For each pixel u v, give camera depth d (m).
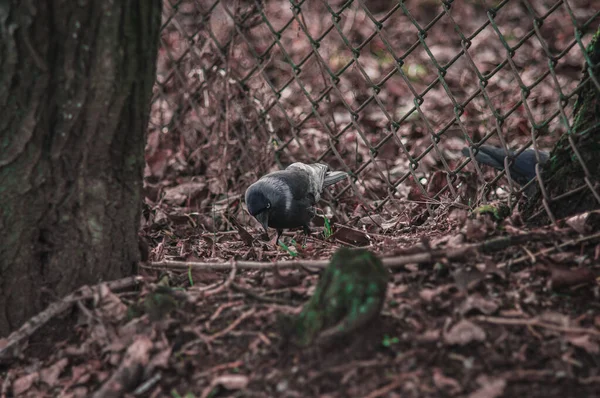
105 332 4.56
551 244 4.80
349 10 13.88
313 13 13.98
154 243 7.01
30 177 4.52
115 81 4.50
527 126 10.10
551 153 5.60
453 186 7.27
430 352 3.99
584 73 5.44
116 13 4.38
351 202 8.50
